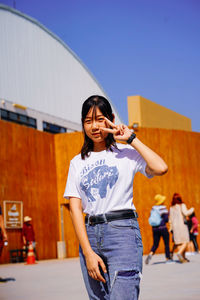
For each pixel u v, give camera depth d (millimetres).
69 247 20594
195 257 14367
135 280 2777
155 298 6066
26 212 19250
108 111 2984
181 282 7766
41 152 20594
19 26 29547
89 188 2936
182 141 21547
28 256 16297
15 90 27531
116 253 2797
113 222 2832
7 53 27859
